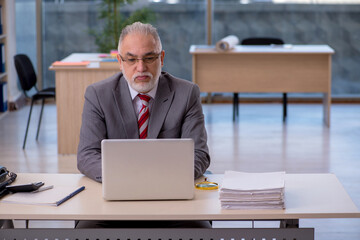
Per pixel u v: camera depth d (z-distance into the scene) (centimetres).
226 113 862
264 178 266
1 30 819
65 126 611
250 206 245
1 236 250
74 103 604
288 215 240
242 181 261
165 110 310
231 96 948
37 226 427
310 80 762
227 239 247
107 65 592
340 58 940
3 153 639
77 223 296
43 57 942
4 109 842
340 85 946
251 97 945
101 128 309
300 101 942
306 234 245
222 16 939
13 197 259
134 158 252
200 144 306
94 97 312
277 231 246
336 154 631
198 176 295
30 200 254
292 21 934
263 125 780
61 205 251
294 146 666
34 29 930
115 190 254
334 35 934
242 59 763
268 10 933
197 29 945
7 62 843
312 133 731
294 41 938
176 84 317
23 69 658
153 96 312
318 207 247
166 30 945
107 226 283
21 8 922
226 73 768
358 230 422
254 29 940
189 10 940
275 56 760
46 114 852
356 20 929
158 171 254
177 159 253
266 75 764
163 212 242
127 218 240
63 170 570
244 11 937
